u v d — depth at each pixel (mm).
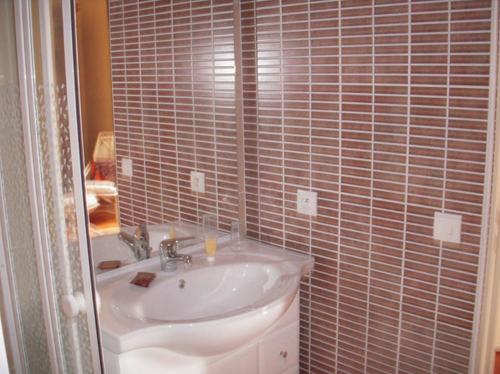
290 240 2182
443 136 1697
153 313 1739
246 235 2344
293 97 2035
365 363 2066
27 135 1205
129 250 1952
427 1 1650
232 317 1558
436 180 1737
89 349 1232
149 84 1924
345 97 1889
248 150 2242
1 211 1399
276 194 2186
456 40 1617
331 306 2115
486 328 1770
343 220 1993
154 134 1982
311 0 1909
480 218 1669
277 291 1755
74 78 1066
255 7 2084
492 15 1538
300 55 1981
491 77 1569
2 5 1209
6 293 1459
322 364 2213
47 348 1397
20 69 1174
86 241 1150
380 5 1746
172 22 1949
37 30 1120
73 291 1234
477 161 1645
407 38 1710
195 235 2178
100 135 1825
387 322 1962
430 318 1846
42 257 1277
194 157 2115
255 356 1927
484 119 1608
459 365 1813
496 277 1732
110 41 1813
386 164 1837
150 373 1607
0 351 946
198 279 1920
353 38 1828
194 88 2053
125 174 1912
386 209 1870
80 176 1115
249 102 2191
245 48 2156
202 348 1577
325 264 2088
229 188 2254
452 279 1765
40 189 1227
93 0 1752
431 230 1779
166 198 2045
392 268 1901
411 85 1729
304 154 2053
